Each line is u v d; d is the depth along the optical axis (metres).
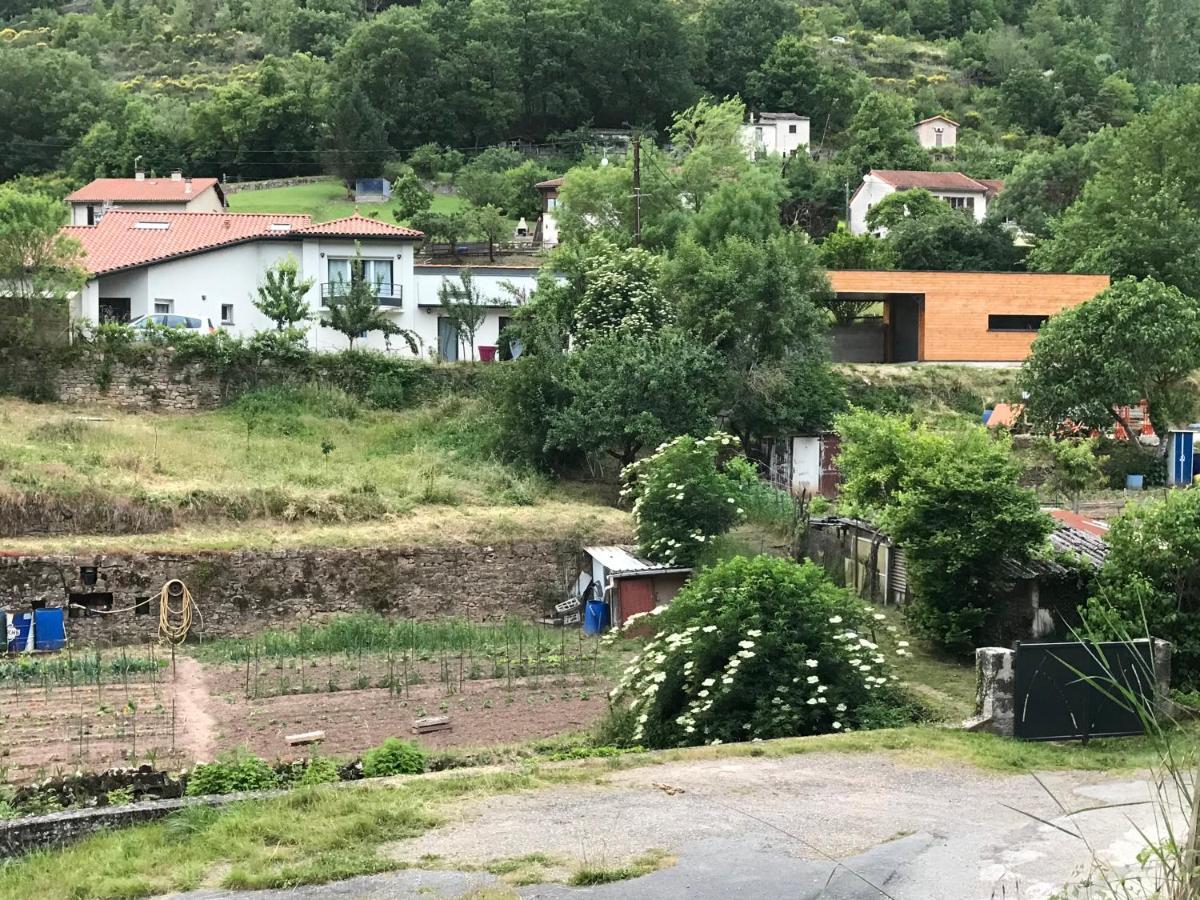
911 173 76.44
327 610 25.59
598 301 34.94
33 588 23.81
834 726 14.62
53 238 33.50
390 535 26.58
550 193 68.62
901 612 22.08
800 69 102.69
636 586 24.59
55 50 112.19
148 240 40.62
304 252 39.31
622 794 10.95
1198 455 34.91
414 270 40.44
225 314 39.22
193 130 83.25
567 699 19.19
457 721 17.86
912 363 43.62
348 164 82.00
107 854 9.60
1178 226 48.00
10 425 29.56
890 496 23.00
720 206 49.41
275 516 27.05
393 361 35.28
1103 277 44.62
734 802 10.66
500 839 9.67
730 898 8.34
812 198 77.31
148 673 21.36
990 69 125.31
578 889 8.57
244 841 9.73
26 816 11.30
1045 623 20.28
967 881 8.62
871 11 138.25
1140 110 110.25
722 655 15.30
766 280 33.75
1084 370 34.34
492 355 40.56
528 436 31.55
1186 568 17.08
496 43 93.38
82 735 16.91
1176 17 123.56
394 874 8.97
